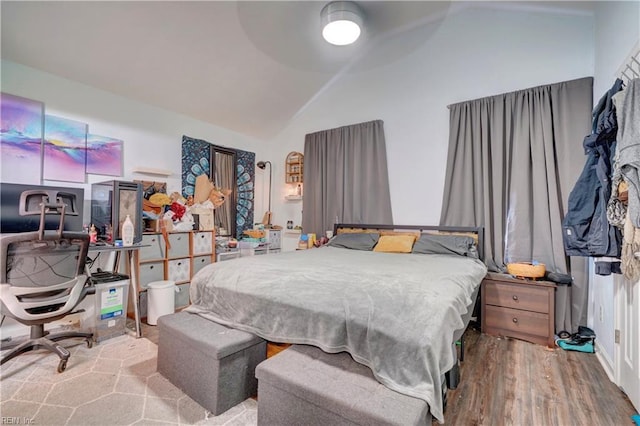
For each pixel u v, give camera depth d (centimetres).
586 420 160
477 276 233
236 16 285
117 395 177
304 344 162
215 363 162
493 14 326
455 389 188
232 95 386
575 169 272
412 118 377
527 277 268
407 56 380
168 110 371
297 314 164
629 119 140
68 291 218
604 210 179
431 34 362
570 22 286
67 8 234
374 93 407
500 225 306
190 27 282
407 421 105
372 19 344
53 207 206
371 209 396
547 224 281
